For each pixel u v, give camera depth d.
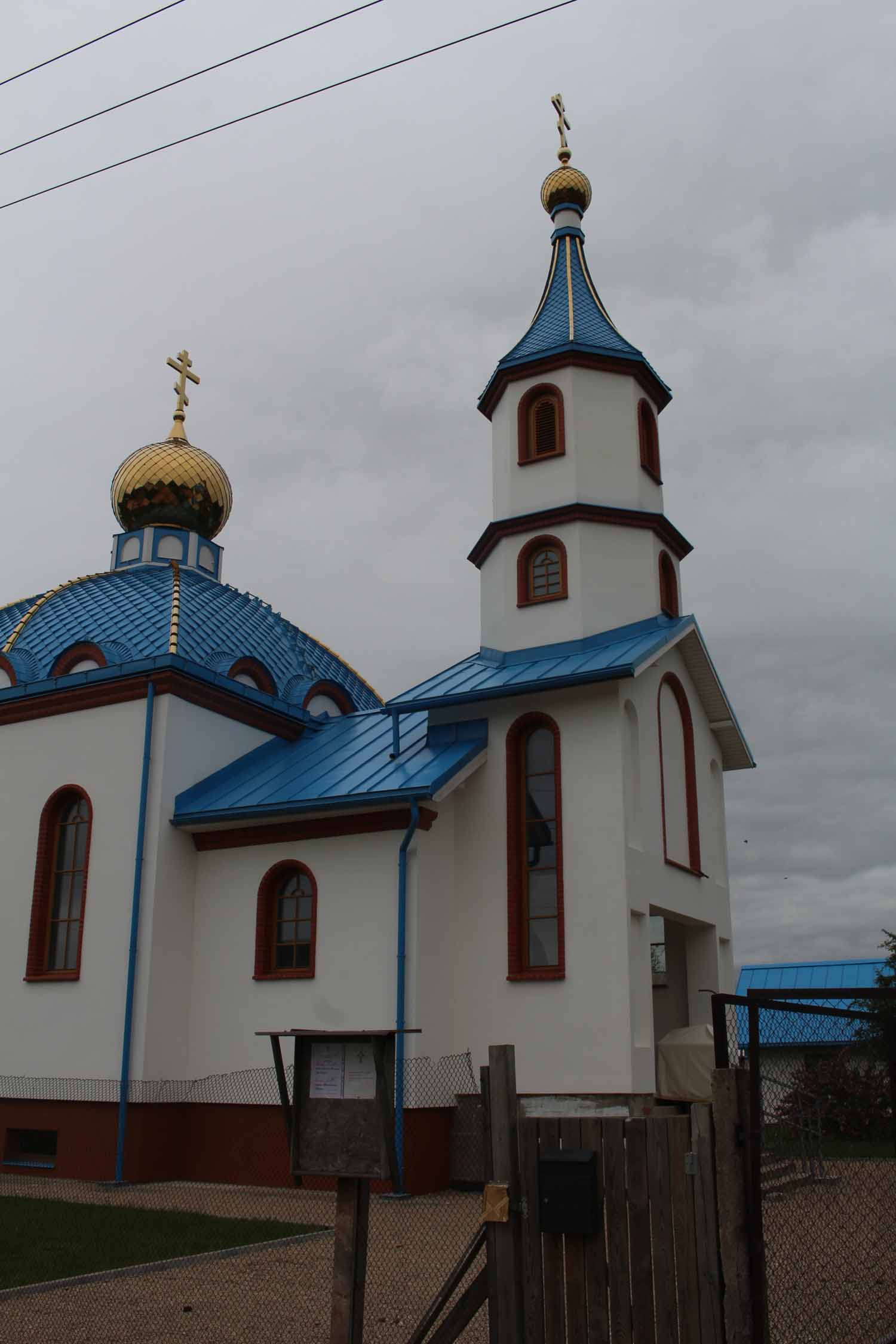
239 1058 18.41
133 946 18.67
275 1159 17.44
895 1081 8.61
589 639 20.03
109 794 19.78
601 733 18.22
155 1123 18.06
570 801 18.17
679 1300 6.40
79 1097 18.39
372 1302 9.31
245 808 18.80
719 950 21.38
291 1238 11.98
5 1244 11.56
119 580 24.28
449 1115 17.33
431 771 18.19
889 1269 10.78
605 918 17.38
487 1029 17.77
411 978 17.22
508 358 22.52
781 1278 10.33
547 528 21.06
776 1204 11.45
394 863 17.83
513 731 18.95
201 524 27.44
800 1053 11.06
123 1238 11.91
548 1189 6.54
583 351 21.81
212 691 20.50
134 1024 18.38
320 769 19.88
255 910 18.97
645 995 17.38
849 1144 11.20
